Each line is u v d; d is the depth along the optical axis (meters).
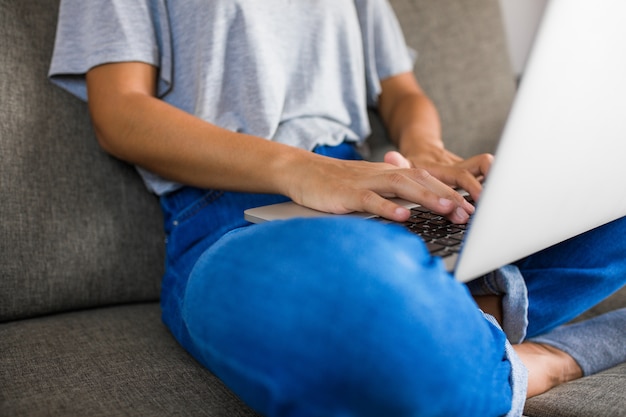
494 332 0.61
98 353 0.78
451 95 1.49
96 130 0.96
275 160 0.80
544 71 0.46
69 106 1.01
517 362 0.62
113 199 1.03
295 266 0.49
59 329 0.87
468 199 0.85
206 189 0.95
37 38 0.99
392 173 0.71
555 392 0.72
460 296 0.52
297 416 0.49
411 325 0.48
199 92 0.96
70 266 0.97
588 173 0.57
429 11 1.50
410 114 1.25
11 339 0.82
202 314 0.53
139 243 1.05
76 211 0.99
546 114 0.48
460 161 1.08
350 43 1.11
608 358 0.81
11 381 0.69
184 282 0.86
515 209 0.51
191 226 0.93
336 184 0.72
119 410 0.62
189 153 0.85
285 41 1.02
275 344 0.48
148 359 0.77
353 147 1.12
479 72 1.54
